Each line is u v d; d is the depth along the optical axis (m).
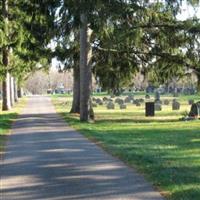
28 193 11.79
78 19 33.00
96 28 35.62
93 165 15.84
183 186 11.98
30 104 79.31
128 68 42.59
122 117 46.06
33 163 16.56
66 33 36.22
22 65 53.78
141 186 12.35
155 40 41.38
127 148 20.09
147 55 42.19
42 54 42.69
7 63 51.94
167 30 40.19
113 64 42.31
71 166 15.71
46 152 19.41
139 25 38.44
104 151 19.44
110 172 14.47
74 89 49.78
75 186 12.51
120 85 44.03
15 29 44.97
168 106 67.88
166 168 14.66
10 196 11.52
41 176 14.06
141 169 14.79
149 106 47.66
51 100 98.81
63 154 18.70
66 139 24.44
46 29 36.50
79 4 31.00
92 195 11.43
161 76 43.25
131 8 35.19
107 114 51.47
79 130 29.59
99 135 26.16
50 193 11.73
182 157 17.20
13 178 13.87
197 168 14.68
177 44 40.62
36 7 34.19
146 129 30.39
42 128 31.77
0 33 44.50
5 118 41.53
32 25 36.75
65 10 33.69
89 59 38.53
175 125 33.47
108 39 38.69
